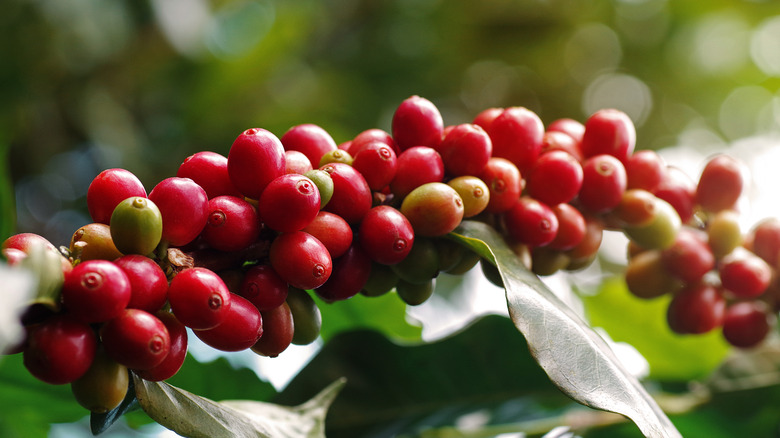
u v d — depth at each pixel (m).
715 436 0.46
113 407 0.31
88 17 0.70
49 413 0.42
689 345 0.53
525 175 0.38
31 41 0.69
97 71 0.77
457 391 0.44
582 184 0.38
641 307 0.53
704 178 0.42
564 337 0.34
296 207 0.33
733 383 0.45
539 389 0.44
